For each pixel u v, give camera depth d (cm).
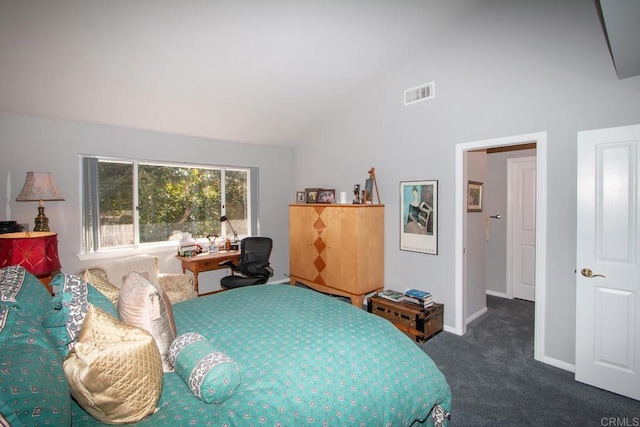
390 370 145
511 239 427
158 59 267
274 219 501
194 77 300
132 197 371
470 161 345
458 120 307
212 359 123
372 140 390
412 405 142
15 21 209
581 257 225
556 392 215
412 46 327
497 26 277
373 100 386
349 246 358
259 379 127
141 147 369
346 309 203
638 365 204
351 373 136
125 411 104
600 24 223
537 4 254
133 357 106
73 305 128
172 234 406
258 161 479
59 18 213
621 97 215
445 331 320
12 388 75
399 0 263
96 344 100
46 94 281
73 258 325
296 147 507
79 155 330
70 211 323
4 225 256
